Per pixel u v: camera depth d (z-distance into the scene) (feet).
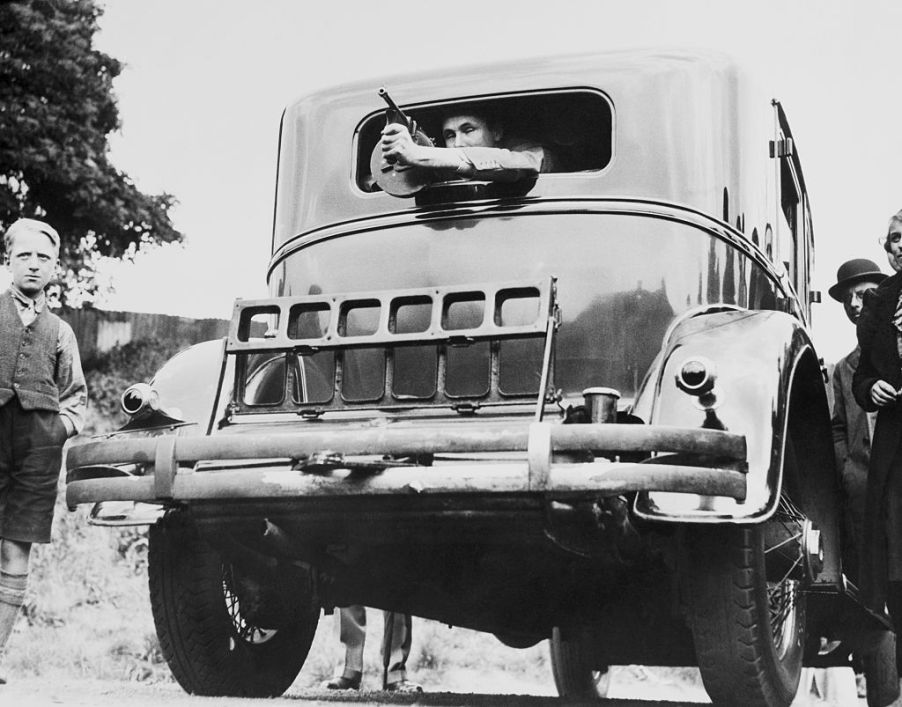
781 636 14.55
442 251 15.01
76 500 13.34
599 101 15.37
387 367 13.64
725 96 15.11
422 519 12.69
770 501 12.18
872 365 15.85
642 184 14.67
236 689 15.31
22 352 14.94
